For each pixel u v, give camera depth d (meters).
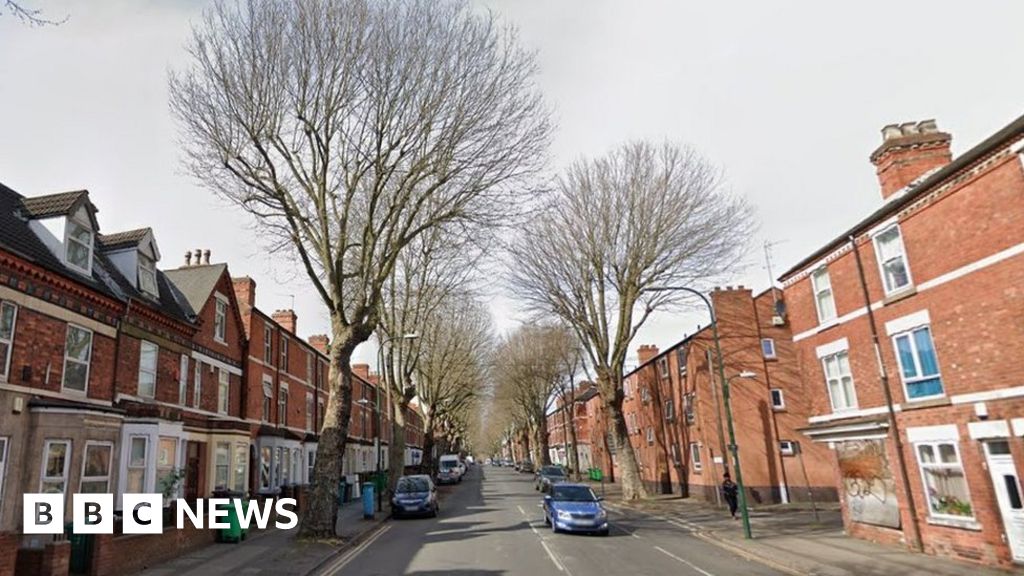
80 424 15.09
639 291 31.59
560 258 32.59
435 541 19.47
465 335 48.31
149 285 21.52
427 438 44.97
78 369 16.38
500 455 162.50
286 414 33.09
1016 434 12.67
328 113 18.88
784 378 32.06
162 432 18.09
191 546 16.86
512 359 59.16
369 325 20.12
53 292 15.47
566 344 52.44
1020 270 12.55
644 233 30.58
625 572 13.91
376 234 20.42
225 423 23.27
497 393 77.50
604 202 31.42
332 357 19.69
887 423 16.39
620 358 32.34
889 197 17.36
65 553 11.76
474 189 20.94
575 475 53.00
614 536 20.19
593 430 63.47
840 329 18.61
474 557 16.09
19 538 12.72
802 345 20.94
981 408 13.44
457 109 19.80
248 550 16.98
